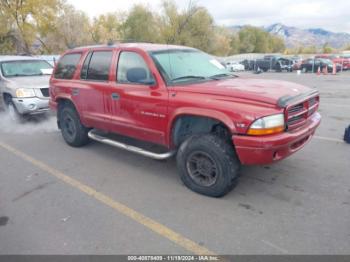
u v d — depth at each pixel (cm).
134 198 348
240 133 298
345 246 256
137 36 3772
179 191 362
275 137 292
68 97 502
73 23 2997
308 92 351
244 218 301
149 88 370
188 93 335
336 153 473
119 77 414
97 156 490
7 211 326
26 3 2583
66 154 505
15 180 405
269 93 310
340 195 341
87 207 331
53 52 2972
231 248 259
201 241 269
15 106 707
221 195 337
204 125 358
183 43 3394
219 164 321
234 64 3231
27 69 812
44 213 320
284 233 275
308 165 428
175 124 355
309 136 357
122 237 277
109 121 437
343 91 1244
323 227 282
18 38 2647
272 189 360
